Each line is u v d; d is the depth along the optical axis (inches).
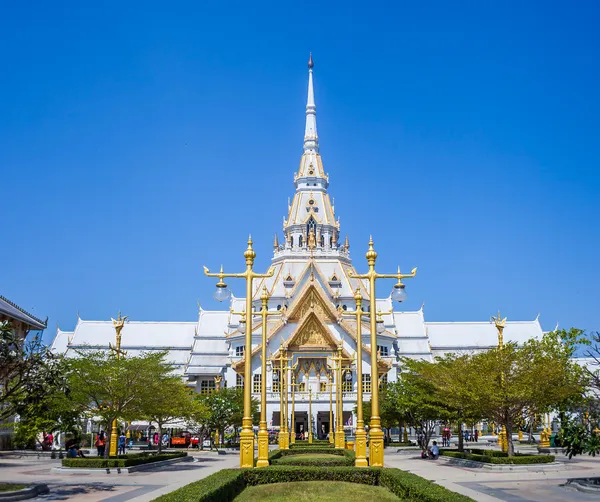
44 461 2358.5
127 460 1803.6
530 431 3668.8
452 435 4200.3
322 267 5177.2
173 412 2448.3
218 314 5310.0
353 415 4042.8
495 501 1117.7
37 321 2925.7
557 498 1175.0
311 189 5561.0
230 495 1135.6
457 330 5654.5
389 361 4483.3
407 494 1073.5
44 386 1309.1
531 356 1929.1
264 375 1761.8
